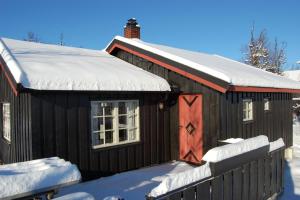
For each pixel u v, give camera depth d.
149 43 12.09
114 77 8.23
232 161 5.00
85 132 7.62
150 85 8.79
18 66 6.91
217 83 8.19
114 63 10.38
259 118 10.56
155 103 9.38
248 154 5.50
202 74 8.54
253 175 5.70
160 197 3.64
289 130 13.11
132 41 10.69
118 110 8.48
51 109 7.00
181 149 9.62
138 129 8.94
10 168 3.53
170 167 8.98
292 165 10.38
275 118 11.85
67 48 11.87
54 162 3.86
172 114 9.81
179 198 3.93
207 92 8.75
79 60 9.61
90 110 7.73
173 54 9.91
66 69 7.86
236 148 5.18
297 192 7.20
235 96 9.09
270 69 33.41
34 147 6.74
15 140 8.04
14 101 8.05
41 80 6.75
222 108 8.48
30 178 3.10
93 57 10.80
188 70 8.93
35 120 6.76
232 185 5.05
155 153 9.38
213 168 4.54
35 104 6.76
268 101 11.44
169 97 9.81
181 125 9.57
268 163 6.27
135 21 13.73
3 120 9.62
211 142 8.68
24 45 10.68
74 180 3.43
